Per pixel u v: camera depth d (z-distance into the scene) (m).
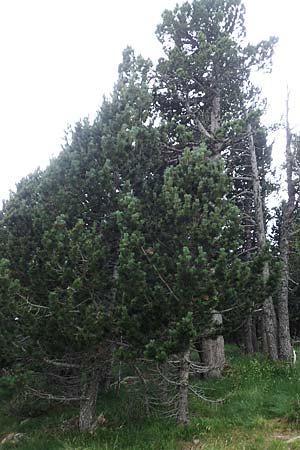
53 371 12.58
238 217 10.92
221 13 18.06
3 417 14.66
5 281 10.09
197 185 11.25
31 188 14.36
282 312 17.83
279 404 11.62
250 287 11.02
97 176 11.55
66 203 11.70
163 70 17.47
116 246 11.78
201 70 17.55
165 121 15.21
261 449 9.20
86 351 11.07
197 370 11.69
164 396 12.27
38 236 11.79
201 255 9.91
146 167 12.62
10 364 12.45
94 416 11.83
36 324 10.58
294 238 22.27
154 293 9.97
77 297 10.62
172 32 18.48
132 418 12.03
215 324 10.77
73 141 12.98
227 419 11.14
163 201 11.38
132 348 10.59
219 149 16.88
